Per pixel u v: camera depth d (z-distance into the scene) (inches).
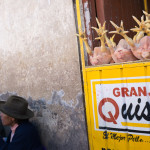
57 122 118.6
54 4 116.0
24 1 132.0
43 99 125.0
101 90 95.3
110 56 94.9
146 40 82.7
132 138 87.4
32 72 130.2
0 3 147.8
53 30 117.6
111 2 114.4
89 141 101.5
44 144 125.9
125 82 87.8
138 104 84.9
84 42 98.6
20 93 138.8
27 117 115.4
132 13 125.3
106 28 111.3
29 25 130.0
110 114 93.1
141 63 83.2
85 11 106.6
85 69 100.7
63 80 114.3
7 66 146.7
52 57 118.7
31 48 129.8
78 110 108.2
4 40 147.2
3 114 116.0
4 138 130.3
